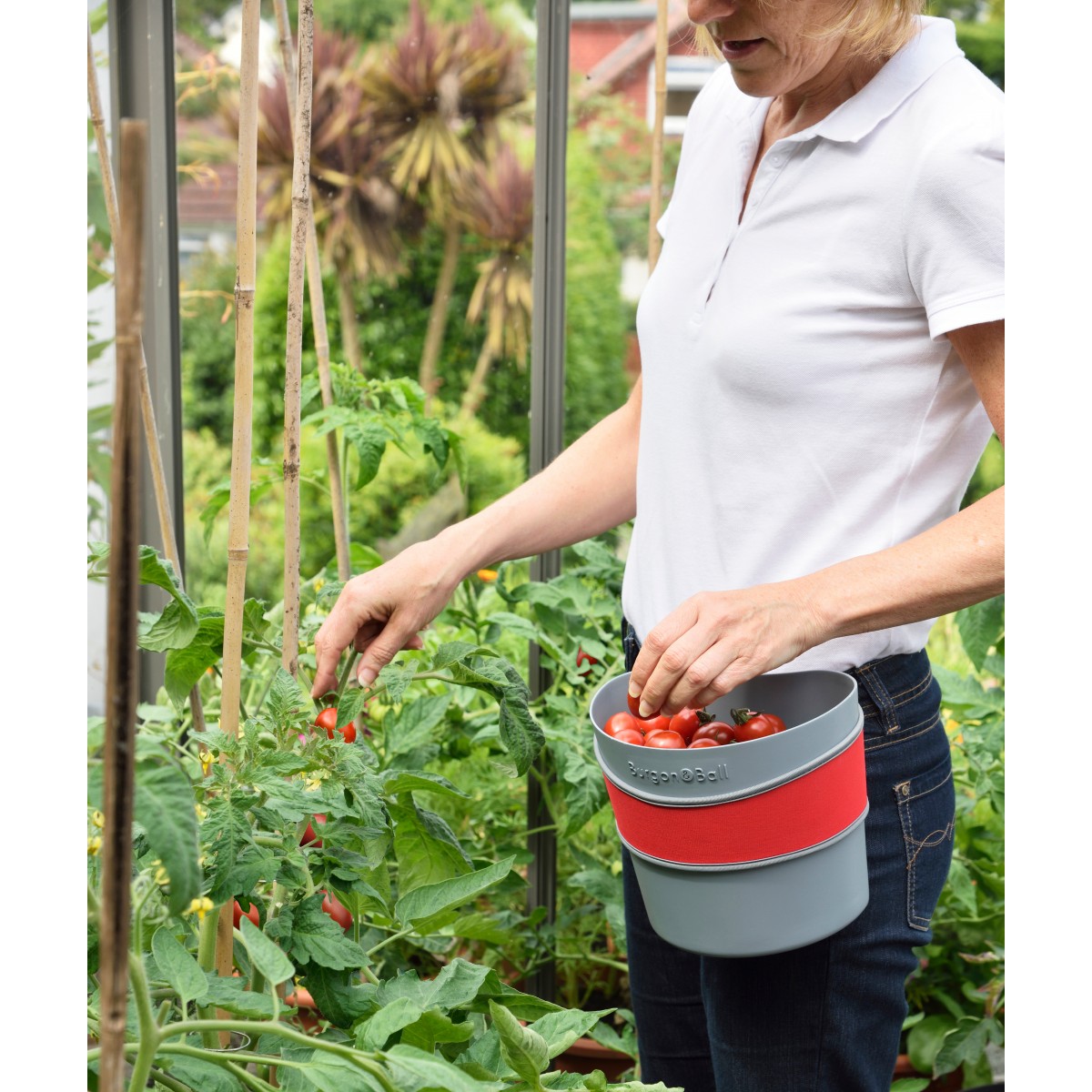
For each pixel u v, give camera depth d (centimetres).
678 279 104
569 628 157
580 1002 173
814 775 83
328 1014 81
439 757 168
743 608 85
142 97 148
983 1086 143
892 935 97
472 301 479
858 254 92
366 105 465
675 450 104
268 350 436
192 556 379
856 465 95
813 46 88
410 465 431
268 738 91
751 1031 98
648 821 87
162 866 69
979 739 160
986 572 86
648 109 475
